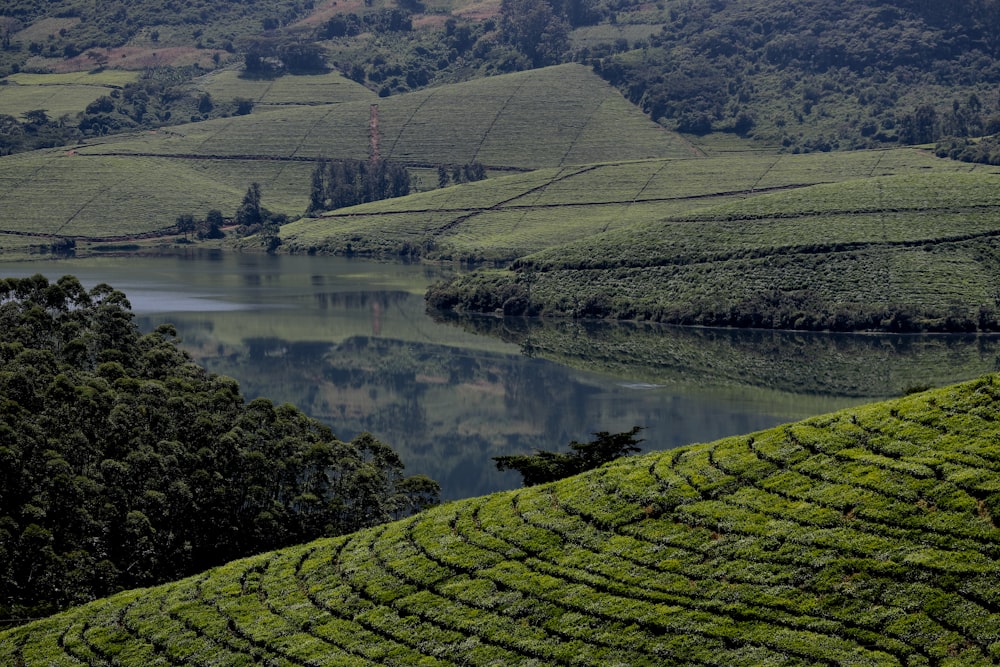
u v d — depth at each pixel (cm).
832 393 16788
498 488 12425
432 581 7344
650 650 6262
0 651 7656
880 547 6494
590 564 7100
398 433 14712
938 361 18775
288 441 10944
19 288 13112
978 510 6525
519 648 6538
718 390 17125
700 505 7350
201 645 7225
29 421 9725
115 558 9500
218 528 10119
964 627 5856
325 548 8356
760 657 6016
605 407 16088
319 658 6825
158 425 10619
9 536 8831
